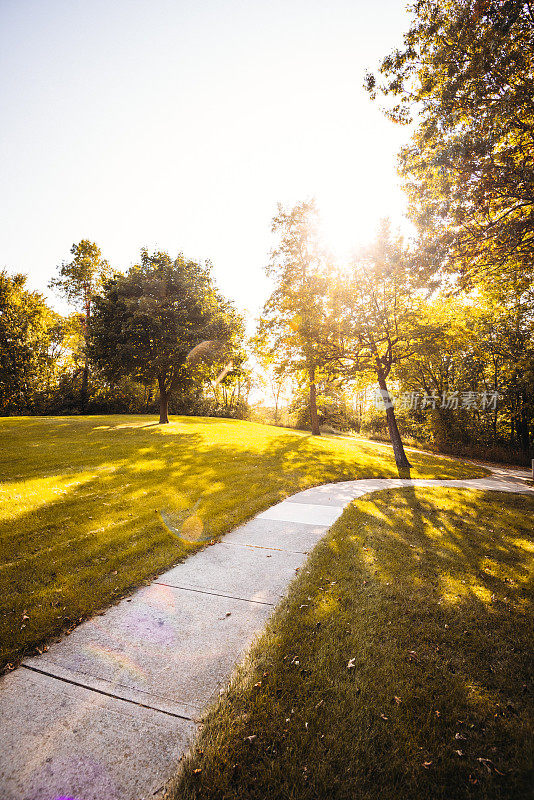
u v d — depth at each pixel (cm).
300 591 462
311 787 226
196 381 2625
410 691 302
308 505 883
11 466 1202
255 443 2016
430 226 990
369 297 1557
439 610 424
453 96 827
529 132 847
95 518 718
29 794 220
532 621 409
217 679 316
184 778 231
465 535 695
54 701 291
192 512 775
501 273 1123
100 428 2238
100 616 411
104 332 2323
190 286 2414
